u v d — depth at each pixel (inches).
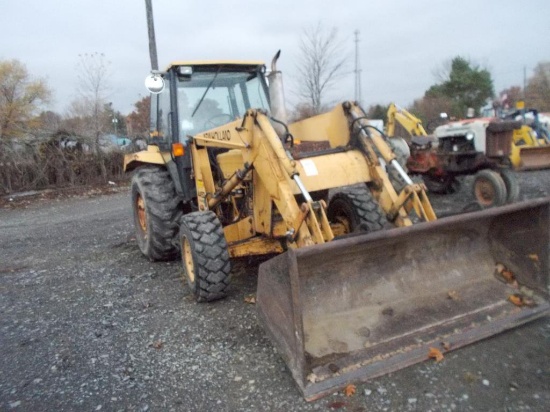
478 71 1298.0
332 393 100.8
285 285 101.3
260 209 149.3
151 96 219.9
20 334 143.5
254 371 112.5
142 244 216.8
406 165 319.0
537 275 123.2
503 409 92.7
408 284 123.5
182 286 174.6
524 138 303.7
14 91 734.5
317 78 746.2
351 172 141.5
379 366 103.5
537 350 110.6
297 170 125.4
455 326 115.6
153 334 135.6
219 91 197.5
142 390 108.2
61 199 513.3
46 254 251.8
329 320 113.3
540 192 315.0
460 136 293.3
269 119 137.1
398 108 363.9
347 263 116.3
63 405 104.3
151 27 572.4
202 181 168.1
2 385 114.3
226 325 137.1
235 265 186.2
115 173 612.7
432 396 97.7
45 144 573.9
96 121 679.7
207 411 99.3
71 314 156.3
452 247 129.0
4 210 461.7
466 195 327.9
